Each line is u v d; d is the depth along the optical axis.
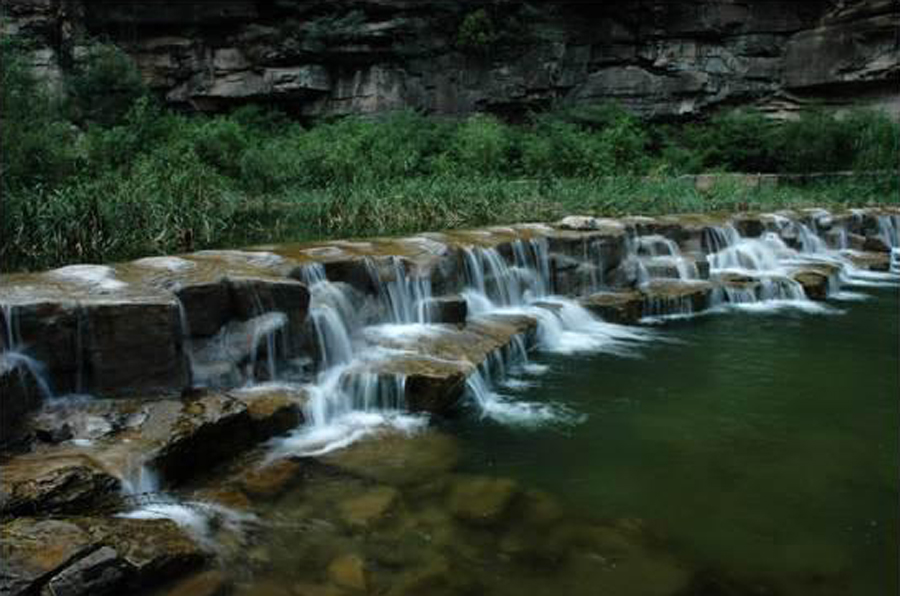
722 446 5.08
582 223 9.58
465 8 22.53
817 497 4.32
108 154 14.77
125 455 3.89
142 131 16.70
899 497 4.33
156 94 23.03
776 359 7.16
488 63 23.23
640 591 3.33
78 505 3.53
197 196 10.74
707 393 6.16
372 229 11.05
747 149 21.67
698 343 7.71
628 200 14.27
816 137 20.38
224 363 5.25
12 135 11.11
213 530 3.64
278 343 5.59
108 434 4.15
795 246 12.16
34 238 8.07
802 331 8.24
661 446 5.06
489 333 6.82
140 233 8.92
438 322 6.99
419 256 7.36
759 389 6.28
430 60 22.97
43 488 3.46
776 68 23.77
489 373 6.22
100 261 8.10
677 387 6.31
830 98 23.25
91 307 4.56
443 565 3.47
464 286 7.65
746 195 16.47
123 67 20.30
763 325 8.49
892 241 14.10
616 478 4.53
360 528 3.77
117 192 9.79
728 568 3.54
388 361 5.78
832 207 14.99
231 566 3.35
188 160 14.07
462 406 5.68
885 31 21.47
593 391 6.18
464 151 18.77
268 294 5.59
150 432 4.17
